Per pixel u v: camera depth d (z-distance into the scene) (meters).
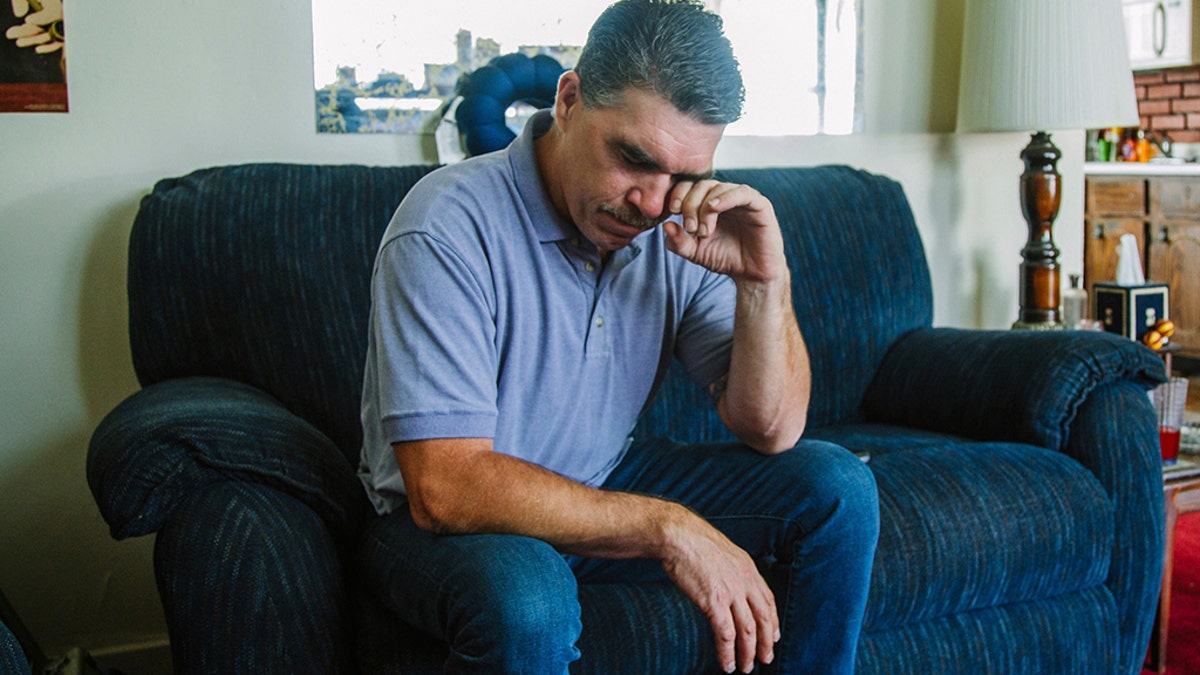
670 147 1.21
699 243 1.40
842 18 2.66
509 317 1.36
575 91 1.30
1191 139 5.11
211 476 1.33
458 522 1.22
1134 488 1.89
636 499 1.27
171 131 2.11
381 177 2.04
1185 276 4.70
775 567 1.42
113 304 2.10
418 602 1.24
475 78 2.20
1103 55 2.50
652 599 1.46
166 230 1.86
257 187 1.94
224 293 1.86
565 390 1.41
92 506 2.13
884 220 2.42
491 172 1.38
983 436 2.10
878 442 2.07
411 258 1.28
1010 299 2.97
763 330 1.43
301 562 1.30
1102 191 5.05
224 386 1.73
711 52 1.20
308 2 2.17
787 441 1.48
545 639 1.13
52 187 2.04
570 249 1.38
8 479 2.08
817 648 1.40
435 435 1.22
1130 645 1.92
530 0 2.34
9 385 2.06
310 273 1.90
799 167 2.45
